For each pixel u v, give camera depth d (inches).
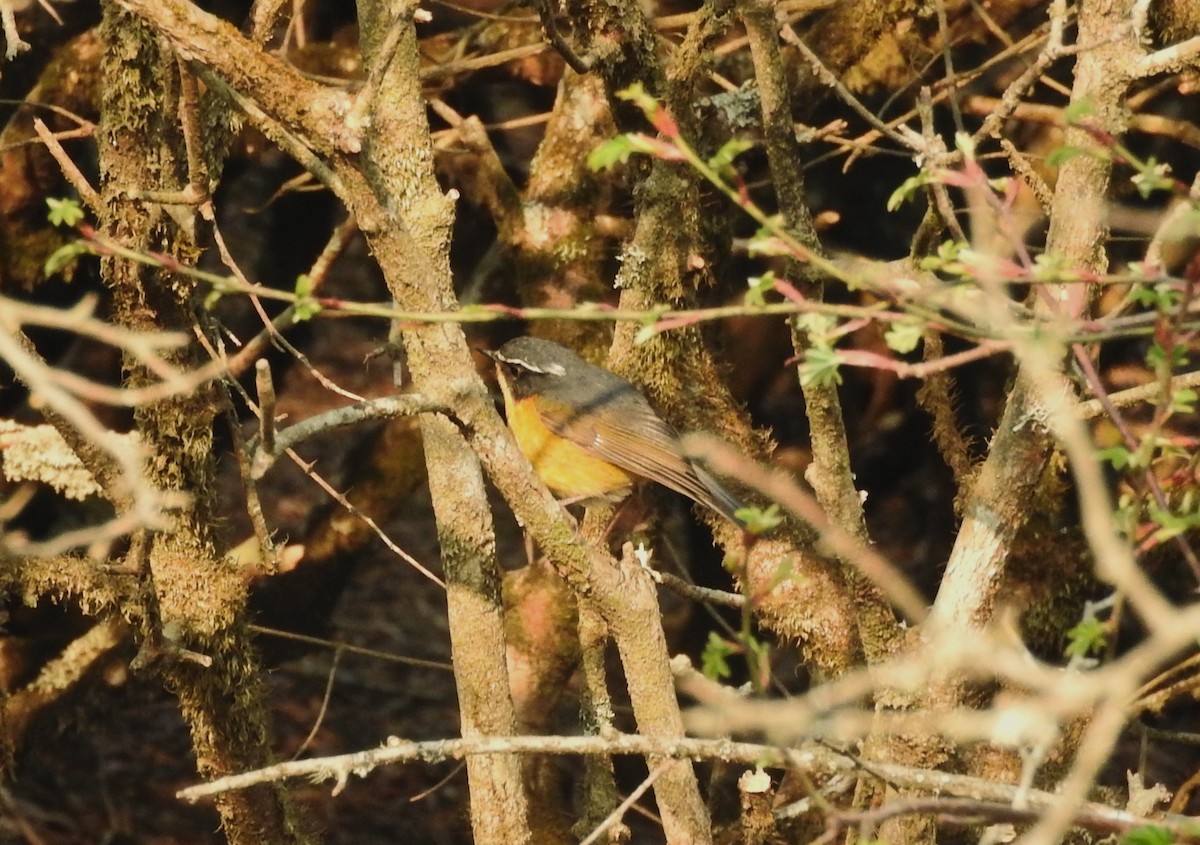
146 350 224.5
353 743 816.9
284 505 983.6
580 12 369.1
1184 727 724.7
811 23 596.7
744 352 572.7
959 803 226.1
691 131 395.2
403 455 588.1
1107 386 529.3
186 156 360.5
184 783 785.6
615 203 507.2
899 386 660.7
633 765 573.9
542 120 535.2
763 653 228.1
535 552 532.7
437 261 331.0
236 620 383.6
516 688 480.4
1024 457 332.2
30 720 519.5
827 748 294.7
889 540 794.2
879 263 359.6
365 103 275.7
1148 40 362.9
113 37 337.4
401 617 961.5
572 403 438.0
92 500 571.5
